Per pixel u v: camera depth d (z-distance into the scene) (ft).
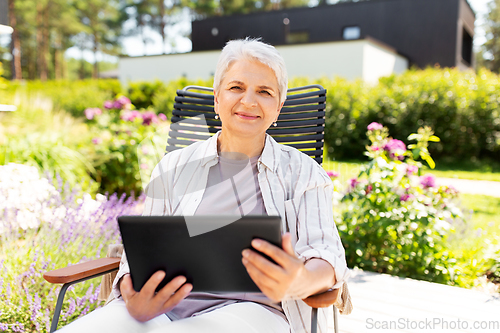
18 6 73.05
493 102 23.34
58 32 82.43
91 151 14.33
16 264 6.71
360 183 9.39
